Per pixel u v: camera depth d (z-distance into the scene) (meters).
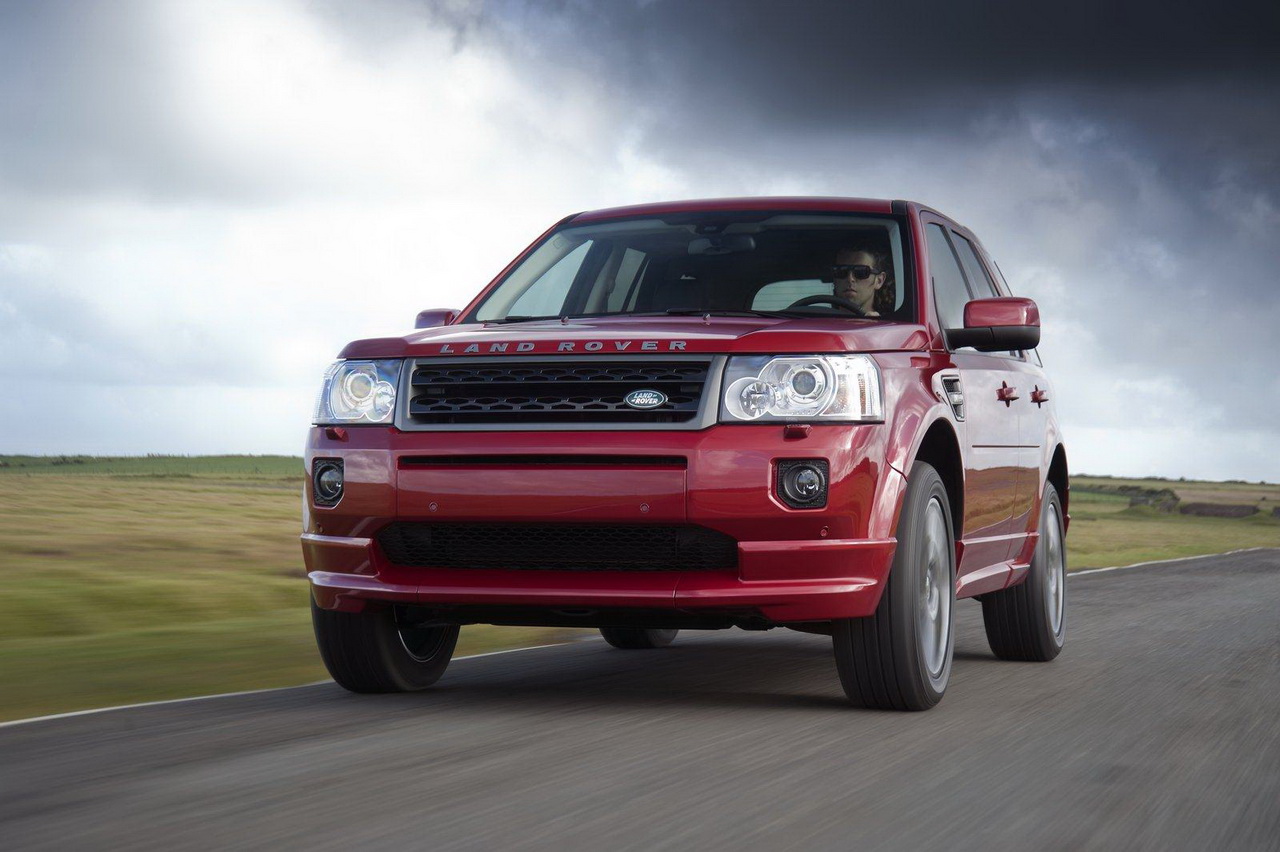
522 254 6.52
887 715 4.94
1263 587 12.97
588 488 4.70
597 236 6.42
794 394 4.73
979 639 8.03
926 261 5.91
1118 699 5.42
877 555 4.75
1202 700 5.40
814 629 5.00
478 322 5.92
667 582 4.74
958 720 4.83
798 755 4.08
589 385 4.81
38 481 36.59
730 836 3.08
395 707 5.02
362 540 5.01
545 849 2.93
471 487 4.80
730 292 5.89
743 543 4.67
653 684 5.82
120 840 2.97
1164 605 10.60
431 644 5.68
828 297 5.71
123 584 11.06
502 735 4.38
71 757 3.96
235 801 3.37
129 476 65.62
